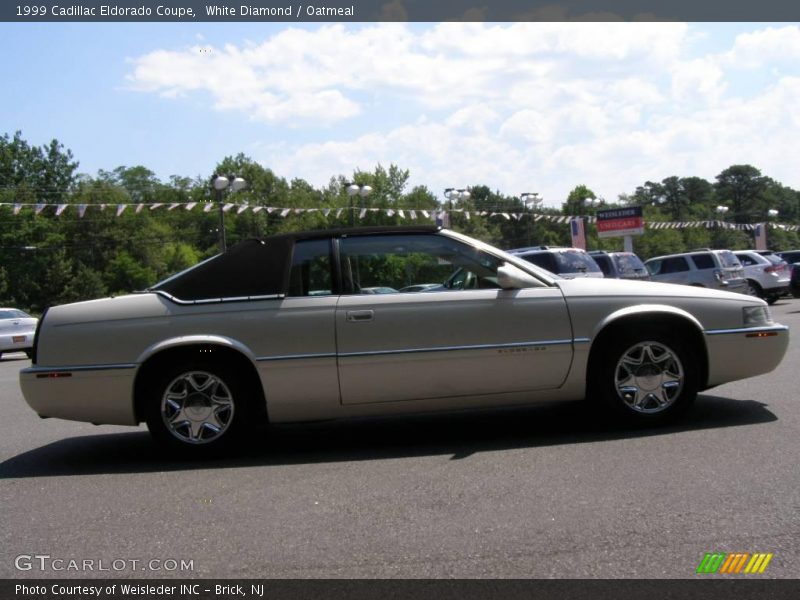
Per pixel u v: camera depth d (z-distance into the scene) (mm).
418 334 5133
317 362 5090
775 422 5363
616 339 5324
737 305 5480
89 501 4363
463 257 5398
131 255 64562
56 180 74125
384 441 5547
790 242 96750
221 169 77688
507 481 4289
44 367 5160
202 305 5172
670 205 116125
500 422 6004
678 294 5426
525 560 3182
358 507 3975
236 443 5215
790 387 6742
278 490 4371
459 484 4285
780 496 3803
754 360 5477
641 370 5367
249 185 77625
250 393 5223
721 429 5238
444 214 25578
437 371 5156
